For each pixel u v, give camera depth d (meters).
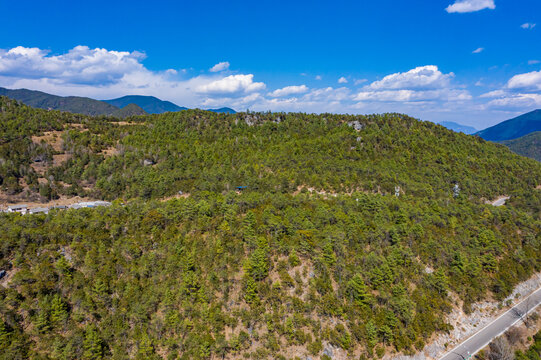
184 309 65.69
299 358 62.94
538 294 92.56
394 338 68.50
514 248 101.50
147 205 95.44
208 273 72.25
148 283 70.69
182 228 84.50
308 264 77.00
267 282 72.62
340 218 92.62
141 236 80.81
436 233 96.50
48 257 69.62
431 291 79.75
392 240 89.12
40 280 65.06
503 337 76.94
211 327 64.94
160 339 62.59
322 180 134.00
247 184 129.38
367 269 77.81
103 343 60.50
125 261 73.94
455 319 79.56
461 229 100.88
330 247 76.19
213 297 68.75
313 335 66.31
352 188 133.00
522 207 133.62
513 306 87.56
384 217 99.56
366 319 68.62
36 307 61.53
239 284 71.69
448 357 71.69
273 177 135.88
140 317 63.31
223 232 81.75
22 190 124.12
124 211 90.25
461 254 88.56
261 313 67.31
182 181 132.75
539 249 104.31
